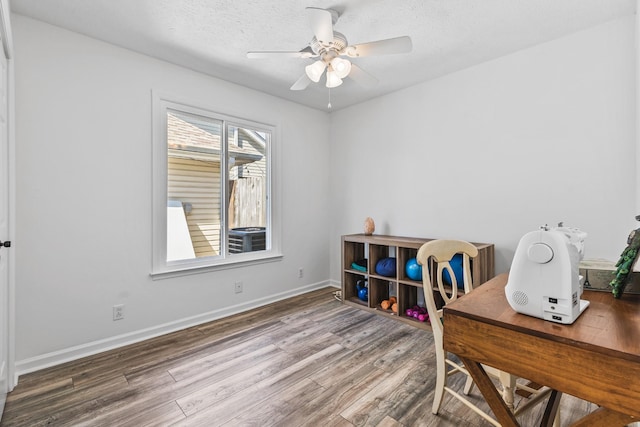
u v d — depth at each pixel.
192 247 3.00
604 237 2.25
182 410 1.71
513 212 2.68
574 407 1.69
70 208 2.27
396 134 3.50
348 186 4.03
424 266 1.65
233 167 3.30
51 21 2.15
